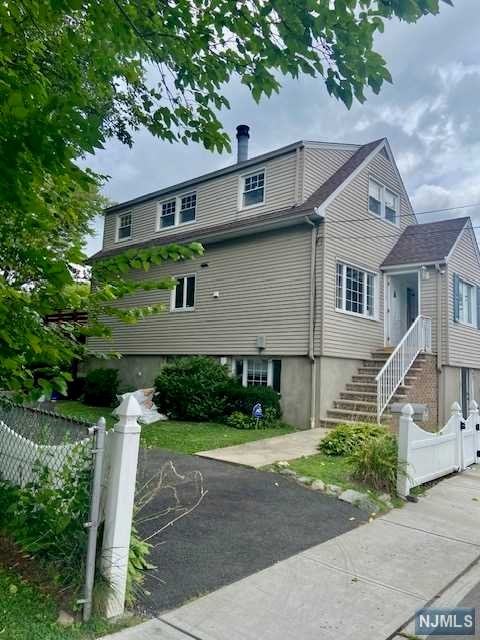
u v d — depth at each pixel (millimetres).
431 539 4641
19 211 2410
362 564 3977
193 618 3018
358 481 6168
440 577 3787
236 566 3787
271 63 3006
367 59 2746
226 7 2879
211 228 14617
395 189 15180
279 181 13359
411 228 15578
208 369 12148
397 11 2562
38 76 2904
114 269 3021
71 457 3324
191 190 15938
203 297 14391
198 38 3156
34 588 3072
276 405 11586
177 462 7156
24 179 1773
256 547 4184
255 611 3137
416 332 12516
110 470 3156
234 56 3229
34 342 2320
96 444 3088
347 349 12266
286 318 12188
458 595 3494
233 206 14523
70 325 3033
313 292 11680
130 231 18250
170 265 15469
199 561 3828
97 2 2760
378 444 6328
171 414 11961
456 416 7734
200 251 3055
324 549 4246
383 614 3176
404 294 15344
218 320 13859
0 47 2590
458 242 14273
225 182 14898
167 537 4266
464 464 7852
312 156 13141
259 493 5715
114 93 4816
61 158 1716
